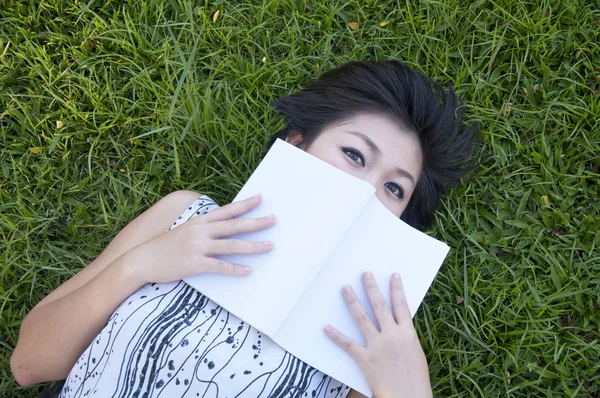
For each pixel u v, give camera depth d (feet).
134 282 2.89
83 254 4.19
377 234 3.19
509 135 4.50
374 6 4.63
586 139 4.42
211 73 4.48
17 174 4.21
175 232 2.95
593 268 4.34
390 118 3.28
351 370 3.01
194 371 2.81
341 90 3.38
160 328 2.85
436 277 4.38
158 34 4.49
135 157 4.32
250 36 4.49
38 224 4.19
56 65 4.38
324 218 3.05
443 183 3.81
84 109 4.39
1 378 3.98
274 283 2.93
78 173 4.33
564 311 4.29
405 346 3.00
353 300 3.03
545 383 4.23
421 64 4.65
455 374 4.21
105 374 2.87
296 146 3.43
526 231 4.39
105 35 4.40
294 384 2.93
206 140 4.29
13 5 4.35
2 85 4.27
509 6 4.60
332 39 4.61
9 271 4.03
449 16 4.54
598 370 4.22
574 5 4.61
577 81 4.62
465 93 4.57
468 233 4.40
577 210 4.48
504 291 4.24
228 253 2.90
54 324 3.05
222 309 2.94
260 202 3.09
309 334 3.01
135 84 4.34
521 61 4.61
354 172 3.20
